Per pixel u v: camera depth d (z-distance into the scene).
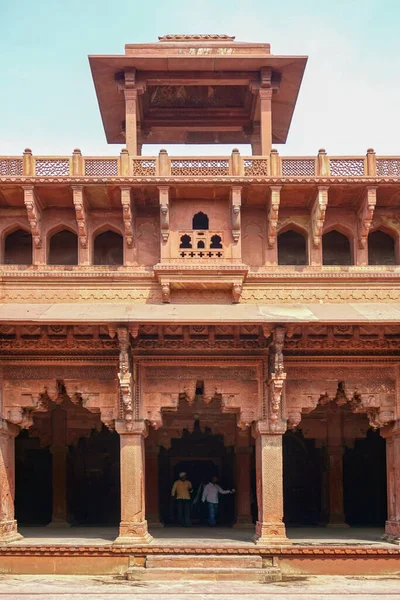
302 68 15.87
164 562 13.30
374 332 14.63
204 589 12.05
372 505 19.58
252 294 14.66
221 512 19.53
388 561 13.45
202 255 14.54
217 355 14.52
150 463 17.61
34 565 13.48
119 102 17.20
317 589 12.05
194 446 19.72
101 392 14.52
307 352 14.62
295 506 19.50
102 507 19.47
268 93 15.88
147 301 14.57
